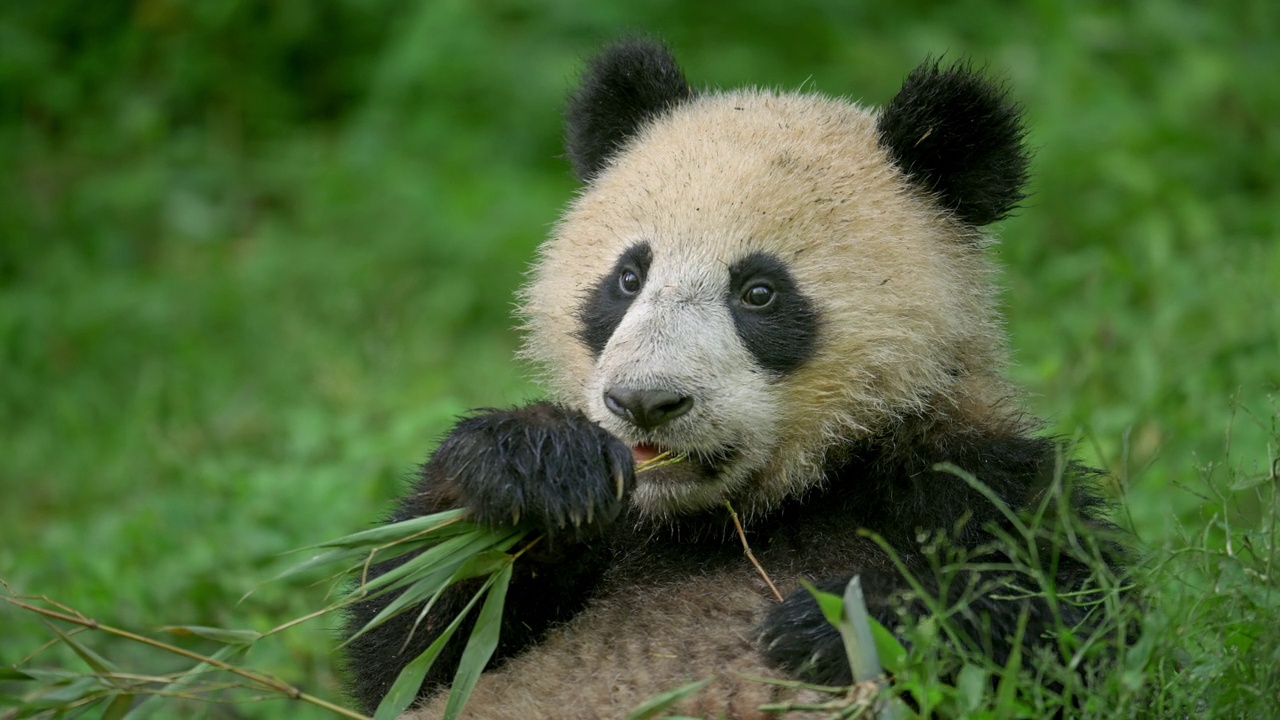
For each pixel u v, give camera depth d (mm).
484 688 8172
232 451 14727
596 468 7672
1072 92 18750
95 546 12383
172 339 17891
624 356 8141
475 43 21469
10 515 14312
